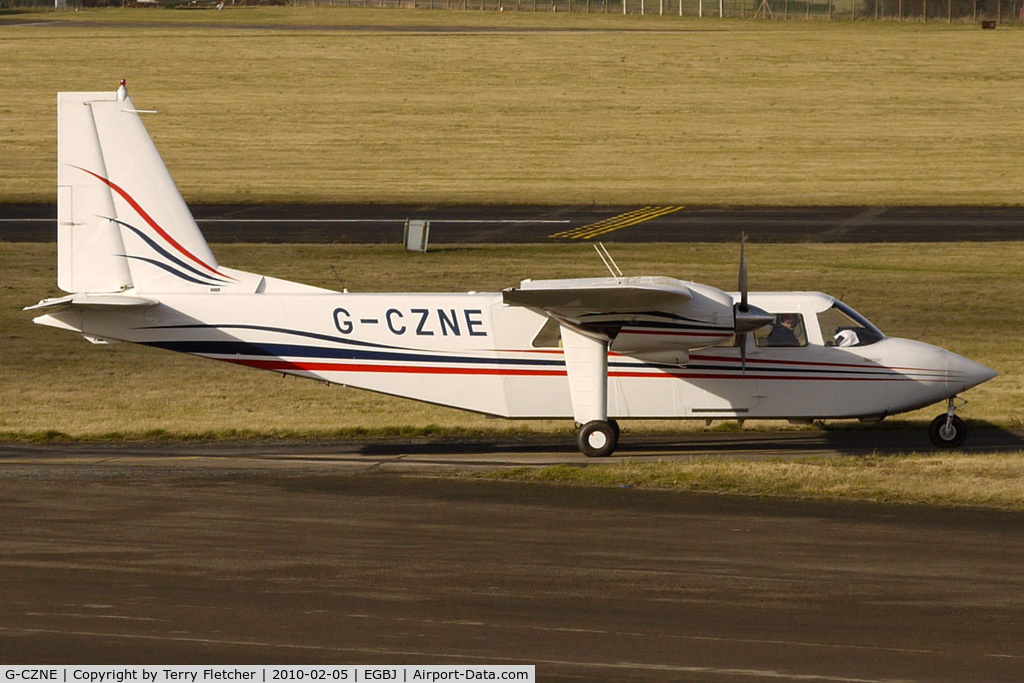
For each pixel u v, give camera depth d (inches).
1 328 4370.1
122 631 1539.1
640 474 2372.0
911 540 1923.0
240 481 2378.2
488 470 2492.6
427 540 1937.7
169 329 2819.9
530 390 2790.4
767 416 2785.4
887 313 4596.5
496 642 1499.8
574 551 1875.0
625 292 2507.4
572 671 1414.9
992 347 4045.3
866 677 1392.7
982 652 1464.1
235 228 6540.4
